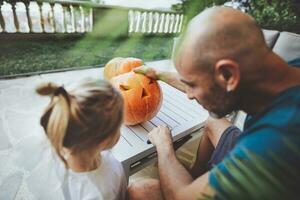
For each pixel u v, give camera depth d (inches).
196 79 25.0
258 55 22.2
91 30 185.6
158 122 48.8
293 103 21.2
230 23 22.2
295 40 55.9
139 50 181.9
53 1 159.8
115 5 185.5
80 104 27.0
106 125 28.7
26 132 64.2
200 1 215.0
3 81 96.0
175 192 31.0
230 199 22.7
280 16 197.2
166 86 66.6
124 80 45.6
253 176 21.2
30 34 157.9
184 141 50.5
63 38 173.0
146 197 37.0
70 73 112.7
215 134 43.0
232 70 22.4
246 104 25.9
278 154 20.2
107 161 34.4
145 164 43.2
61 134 27.0
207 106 27.0
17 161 51.9
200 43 22.9
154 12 215.2
